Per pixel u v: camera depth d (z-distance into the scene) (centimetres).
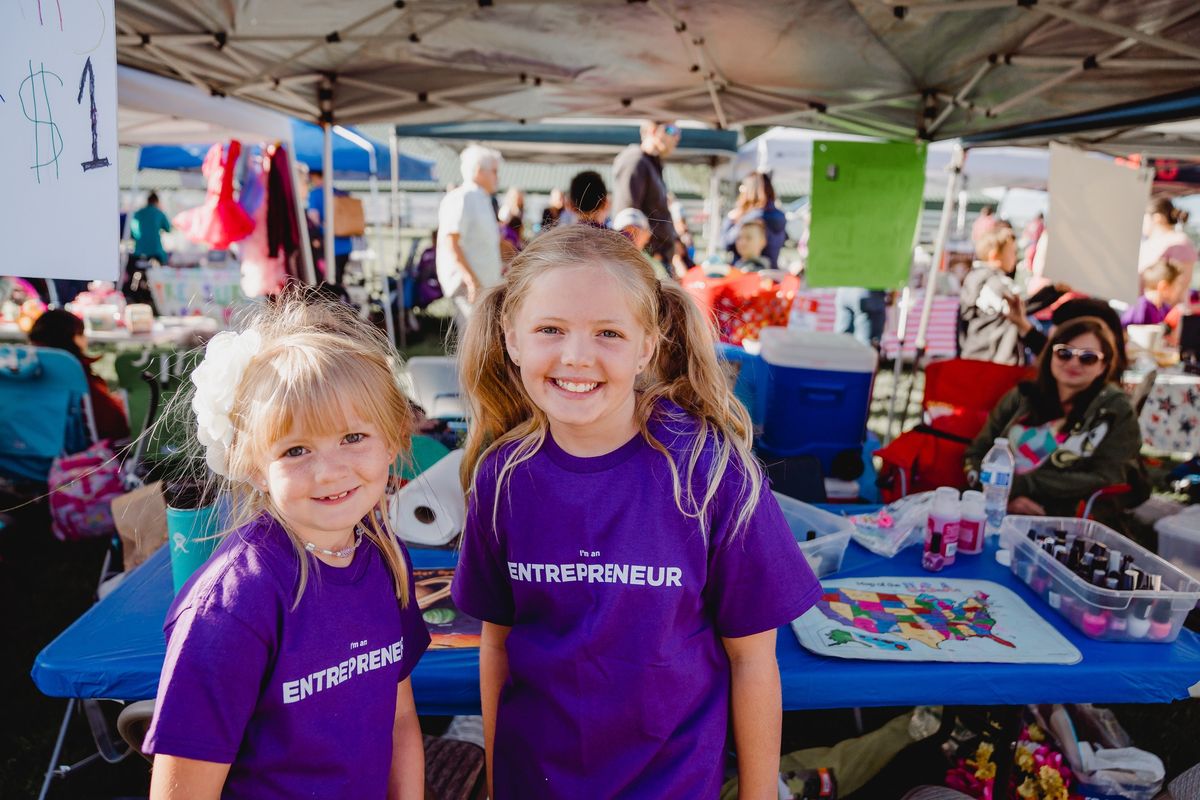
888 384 718
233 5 290
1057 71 301
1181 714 265
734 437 116
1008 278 554
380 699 115
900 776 199
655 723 108
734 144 905
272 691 103
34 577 338
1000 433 291
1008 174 862
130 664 135
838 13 278
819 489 266
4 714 255
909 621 156
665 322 120
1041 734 194
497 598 125
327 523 108
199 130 535
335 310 130
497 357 128
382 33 320
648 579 107
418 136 873
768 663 115
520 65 369
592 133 896
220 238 427
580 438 113
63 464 356
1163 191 816
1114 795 183
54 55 114
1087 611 150
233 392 109
